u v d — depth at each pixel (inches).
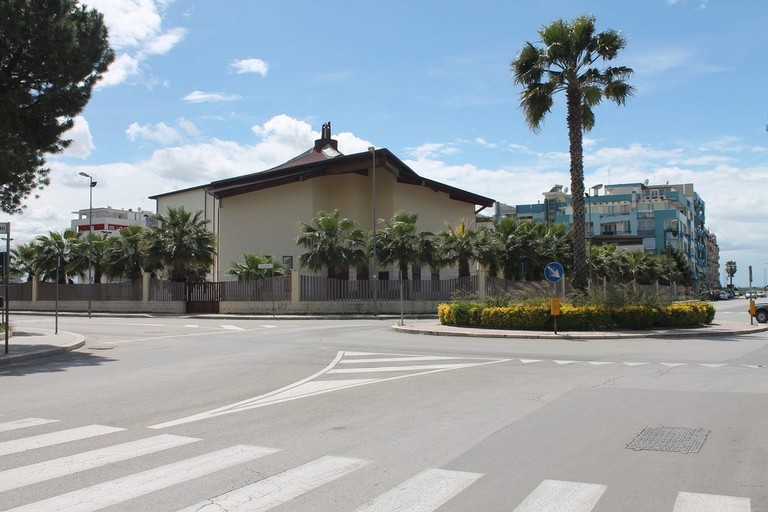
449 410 326.0
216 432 279.6
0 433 278.5
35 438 268.2
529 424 290.8
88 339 847.7
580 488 199.3
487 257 1514.5
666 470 217.9
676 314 880.9
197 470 219.6
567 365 513.3
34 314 1720.0
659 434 269.9
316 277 1443.2
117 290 1707.7
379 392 386.3
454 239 1508.4
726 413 313.3
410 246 1440.7
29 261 1990.7
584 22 927.0
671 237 3651.6
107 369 519.8
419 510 180.9
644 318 852.6
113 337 875.4
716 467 221.3
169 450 247.6
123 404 351.9
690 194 4709.6
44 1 737.6
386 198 1806.1
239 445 255.6
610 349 645.9
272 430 283.3
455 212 2070.6
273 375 470.3
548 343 719.1
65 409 337.4
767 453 238.8
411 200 1871.3
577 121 933.2
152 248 1525.6
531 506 183.8
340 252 1405.0
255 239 1798.7
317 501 187.9
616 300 870.4
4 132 753.0
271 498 190.5
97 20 814.5
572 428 282.2
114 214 4343.0
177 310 1568.7
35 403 357.4
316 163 1726.1
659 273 2632.9
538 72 946.1
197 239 1553.9
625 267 2461.9
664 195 3939.5
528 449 246.7
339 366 520.7
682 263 3464.6
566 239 1847.9
